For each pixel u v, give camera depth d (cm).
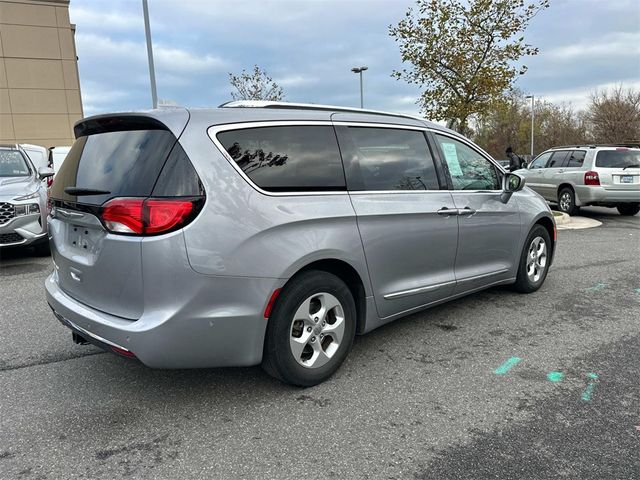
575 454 262
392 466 253
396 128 396
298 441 275
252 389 335
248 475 247
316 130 341
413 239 385
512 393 328
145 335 269
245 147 302
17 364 376
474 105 1166
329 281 328
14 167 818
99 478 245
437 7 1136
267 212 298
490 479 243
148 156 286
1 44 2477
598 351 394
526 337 425
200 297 276
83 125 343
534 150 6319
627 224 1148
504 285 531
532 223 521
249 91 2081
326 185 334
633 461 256
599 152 1220
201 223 275
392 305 380
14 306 521
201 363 289
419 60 1162
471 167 460
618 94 4428
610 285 587
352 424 292
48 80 2592
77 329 310
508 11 1107
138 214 272
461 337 425
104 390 335
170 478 245
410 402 317
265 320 300
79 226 314
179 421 296
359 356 387
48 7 2547
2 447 270
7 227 699
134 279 276
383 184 371
